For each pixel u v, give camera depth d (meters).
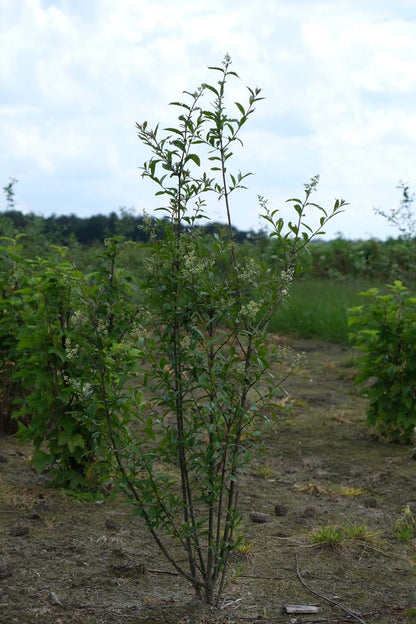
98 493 5.18
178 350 3.29
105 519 4.76
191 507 3.42
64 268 5.39
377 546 4.54
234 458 3.31
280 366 10.67
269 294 3.36
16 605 3.52
